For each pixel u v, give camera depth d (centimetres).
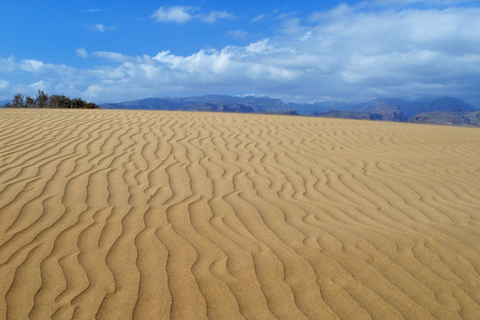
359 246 305
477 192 470
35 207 366
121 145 657
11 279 242
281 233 328
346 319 211
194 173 511
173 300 225
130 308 216
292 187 468
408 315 216
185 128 861
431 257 288
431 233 335
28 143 641
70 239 302
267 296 231
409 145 778
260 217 365
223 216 364
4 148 601
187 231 326
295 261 277
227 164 569
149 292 232
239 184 471
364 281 252
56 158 555
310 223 354
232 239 313
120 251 285
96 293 230
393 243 312
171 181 472
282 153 660
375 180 511
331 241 313
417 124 1270
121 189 432
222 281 247
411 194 455
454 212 394
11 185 427
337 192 454
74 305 217
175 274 254
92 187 434
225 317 210
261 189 455
